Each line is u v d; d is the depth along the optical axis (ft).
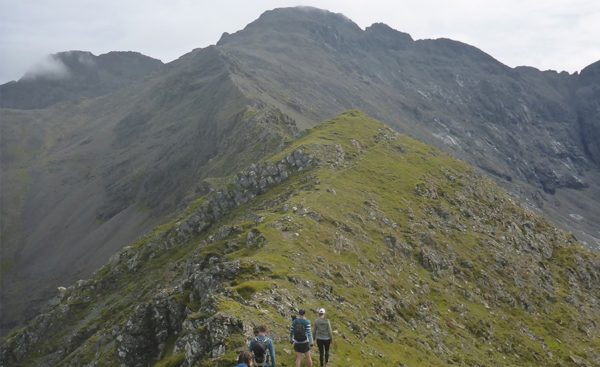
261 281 133.90
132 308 291.17
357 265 178.50
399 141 366.84
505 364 172.45
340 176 271.90
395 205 252.01
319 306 132.87
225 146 633.61
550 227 320.50
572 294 256.32
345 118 401.29
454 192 301.22
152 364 148.25
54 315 356.18
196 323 111.45
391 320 157.69
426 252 219.82
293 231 183.83
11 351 349.00
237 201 323.98
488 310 206.18
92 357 255.29
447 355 156.56
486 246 255.70
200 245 296.30
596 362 203.72
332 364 101.76
